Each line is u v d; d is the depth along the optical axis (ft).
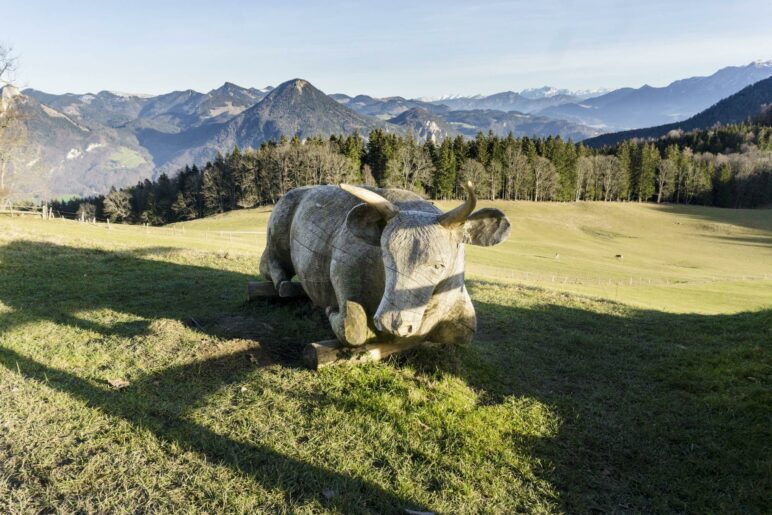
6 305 26.22
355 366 18.70
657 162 294.87
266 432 14.84
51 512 11.37
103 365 19.06
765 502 13.12
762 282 108.99
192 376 18.25
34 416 14.97
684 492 13.55
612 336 28.63
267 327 23.30
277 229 24.66
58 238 50.26
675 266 147.74
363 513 11.78
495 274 90.22
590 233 209.05
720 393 19.67
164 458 13.41
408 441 14.85
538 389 19.85
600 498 13.21
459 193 251.80
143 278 35.14
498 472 13.93
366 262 17.49
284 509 11.73
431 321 16.53
